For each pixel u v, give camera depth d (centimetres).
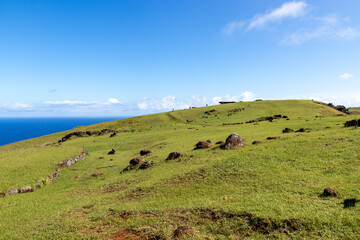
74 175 3588
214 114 13488
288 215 1233
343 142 2600
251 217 1282
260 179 1967
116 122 13475
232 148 3303
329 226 1103
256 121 8888
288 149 2703
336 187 1534
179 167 2862
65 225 1536
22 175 3152
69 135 9750
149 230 1276
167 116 14425
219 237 1164
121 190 2448
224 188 1919
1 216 1911
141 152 4616
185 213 1491
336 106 14612
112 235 1315
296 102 14675
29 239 1382
